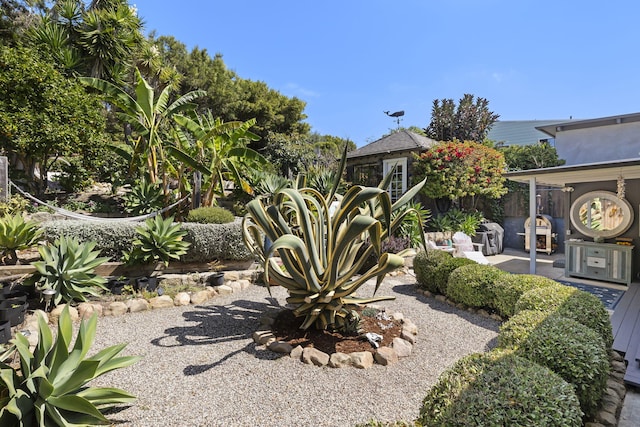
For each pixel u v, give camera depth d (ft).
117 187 35.88
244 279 19.79
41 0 42.22
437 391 6.47
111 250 17.66
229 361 9.90
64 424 6.40
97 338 11.43
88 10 39.47
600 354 7.94
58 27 35.94
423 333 12.68
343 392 8.52
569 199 25.45
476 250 33.83
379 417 7.60
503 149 43.52
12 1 42.04
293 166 53.62
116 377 8.92
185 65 67.05
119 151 30.68
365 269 23.09
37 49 28.58
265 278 9.22
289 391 8.48
